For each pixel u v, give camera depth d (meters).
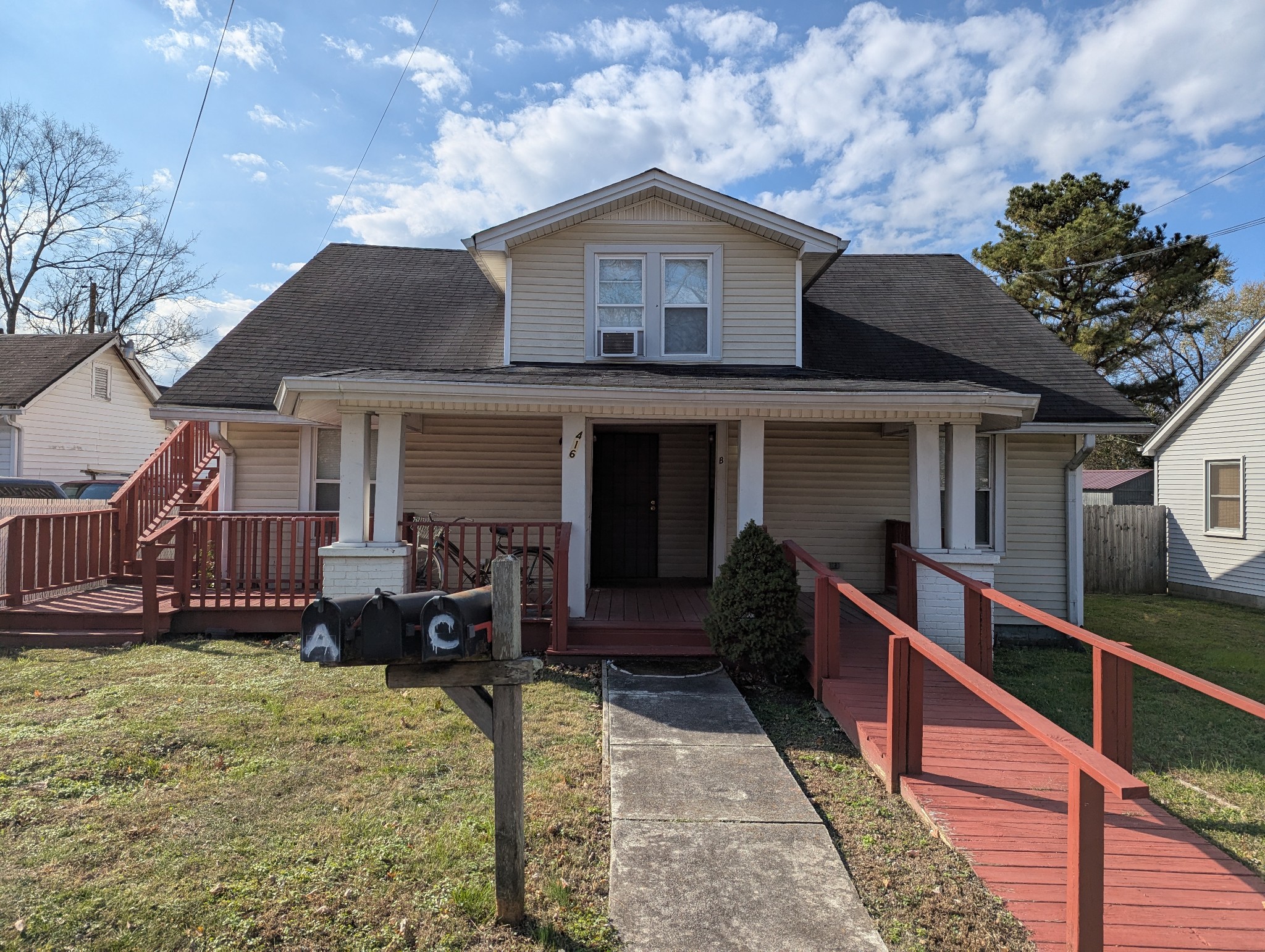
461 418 9.95
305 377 6.81
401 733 5.12
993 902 3.19
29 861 3.40
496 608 3.03
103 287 32.88
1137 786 2.30
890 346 10.85
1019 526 10.13
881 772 4.56
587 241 9.38
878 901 3.22
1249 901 3.24
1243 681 7.98
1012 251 26.80
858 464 10.24
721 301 9.36
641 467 10.84
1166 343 32.00
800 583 10.20
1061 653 9.41
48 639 7.43
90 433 20.33
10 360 19.34
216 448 10.87
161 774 4.39
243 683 6.18
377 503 7.47
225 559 9.47
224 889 3.21
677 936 2.95
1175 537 15.90
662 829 3.81
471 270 12.95
